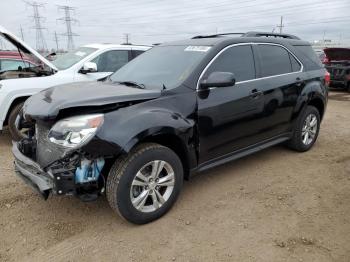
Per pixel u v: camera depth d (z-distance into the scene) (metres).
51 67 6.09
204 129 3.53
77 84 3.93
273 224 3.19
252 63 4.15
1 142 5.72
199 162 3.60
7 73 6.23
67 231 3.09
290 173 4.39
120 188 2.94
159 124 3.03
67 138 2.75
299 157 5.00
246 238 2.98
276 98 4.36
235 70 3.92
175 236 3.01
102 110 2.92
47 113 2.86
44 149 2.99
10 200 3.62
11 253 2.78
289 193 3.82
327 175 4.34
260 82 4.15
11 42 5.79
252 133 4.16
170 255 2.76
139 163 2.99
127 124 2.88
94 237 3.00
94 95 3.11
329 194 3.81
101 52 6.88
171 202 3.34
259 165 4.65
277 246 2.87
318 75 5.16
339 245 2.88
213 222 3.23
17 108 5.33
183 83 3.43
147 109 3.11
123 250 2.83
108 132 2.78
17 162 3.31
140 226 3.17
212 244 2.90
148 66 4.08
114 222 3.24
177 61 3.85
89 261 2.70
